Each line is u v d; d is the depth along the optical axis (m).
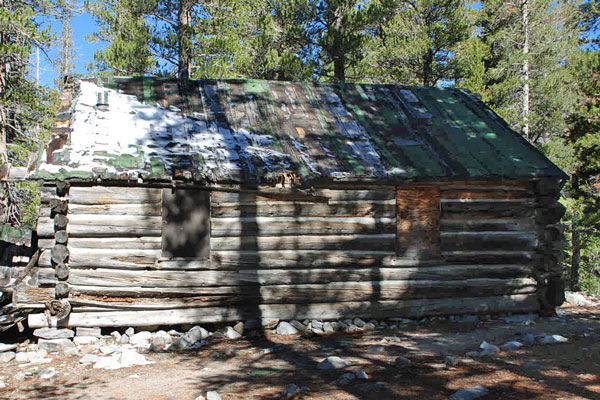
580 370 6.95
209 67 21.02
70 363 8.26
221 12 21.83
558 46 29.12
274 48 23.91
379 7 21.39
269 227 10.55
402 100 13.92
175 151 10.57
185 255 10.20
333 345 9.11
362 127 12.52
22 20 17.23
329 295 10.79
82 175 9.54
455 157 11.79
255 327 10.44
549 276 11.88
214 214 10.32
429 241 11.36
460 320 11.40
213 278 10.23
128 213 9.92
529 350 8.23
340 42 20.83
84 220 9.70
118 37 21.94
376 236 11.06
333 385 6.54
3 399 6.45
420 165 11.34
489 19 29.73
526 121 27.03
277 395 6.24
